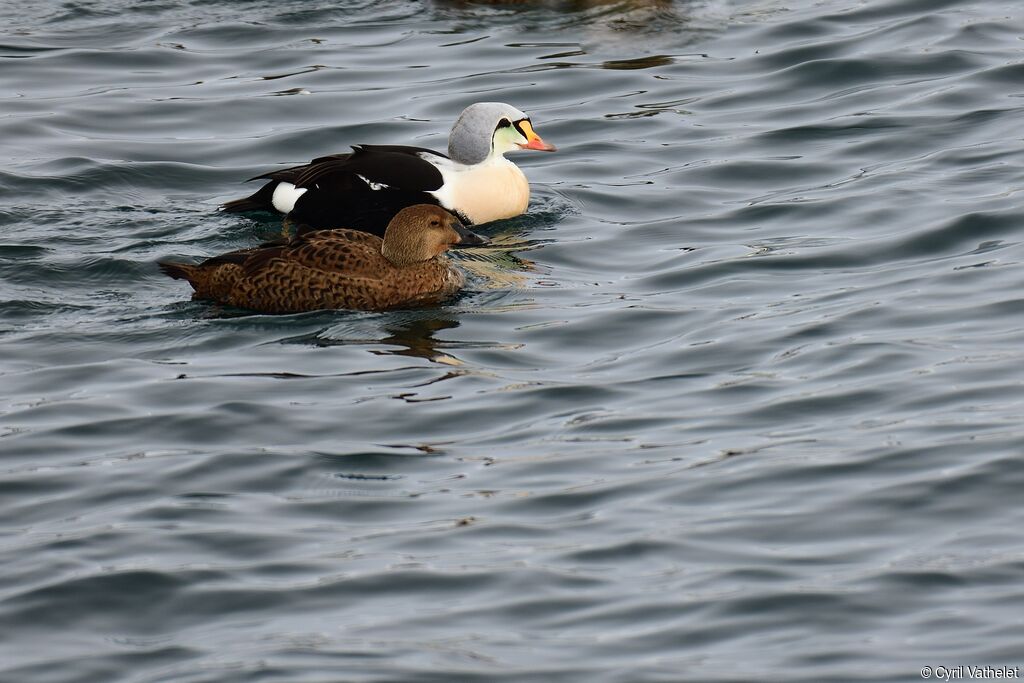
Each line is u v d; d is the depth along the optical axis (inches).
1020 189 693.3
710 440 479.8
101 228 687.7
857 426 483.5
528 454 474.9
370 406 510.6
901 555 408.8
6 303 602.9
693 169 756.0
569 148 788.0
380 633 381.4
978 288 591.2
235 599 399.2
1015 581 393.4
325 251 604.4
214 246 668.7
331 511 443.2
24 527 437.4
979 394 498.6
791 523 427.2
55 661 374.6
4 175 740.0
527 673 362.6
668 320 582.6
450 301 609.9
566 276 641.6
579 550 417.1
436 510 442.0
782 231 677.9
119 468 470.9
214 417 503.2
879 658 364.8
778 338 556.7
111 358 555.8
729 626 380.2
